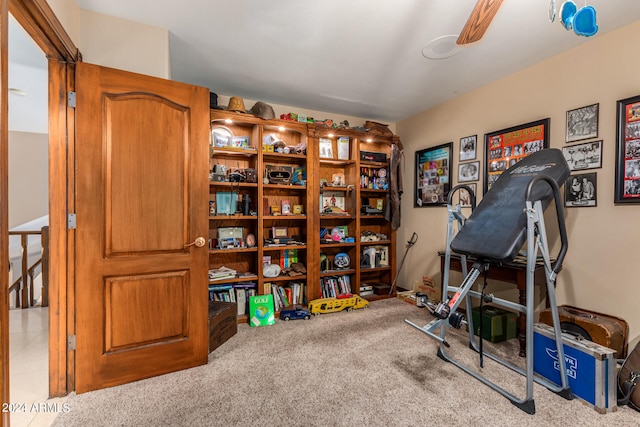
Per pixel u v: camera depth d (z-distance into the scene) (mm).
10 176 5207
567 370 1900
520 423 1624
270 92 3457
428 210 3953
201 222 2232
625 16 2062
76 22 1964
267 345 2596
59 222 1844
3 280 1015
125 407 1743
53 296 1838
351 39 2354
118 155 1944
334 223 4250
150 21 2148
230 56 2635
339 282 3939
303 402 1796
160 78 2100
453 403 1793
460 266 2994
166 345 2104
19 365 2227
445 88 3322
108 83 1903
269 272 3459
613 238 2236
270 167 3707
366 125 4133
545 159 2164
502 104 3047
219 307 2738
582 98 2416
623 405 1772
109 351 1938
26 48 2246
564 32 2248
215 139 3303
